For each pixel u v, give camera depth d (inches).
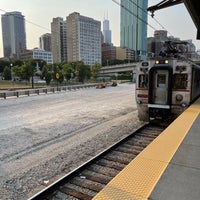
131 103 804.6
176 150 178.7
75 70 2910.9
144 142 324.2
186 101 377.7
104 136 364.5
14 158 267.9
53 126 441.7
